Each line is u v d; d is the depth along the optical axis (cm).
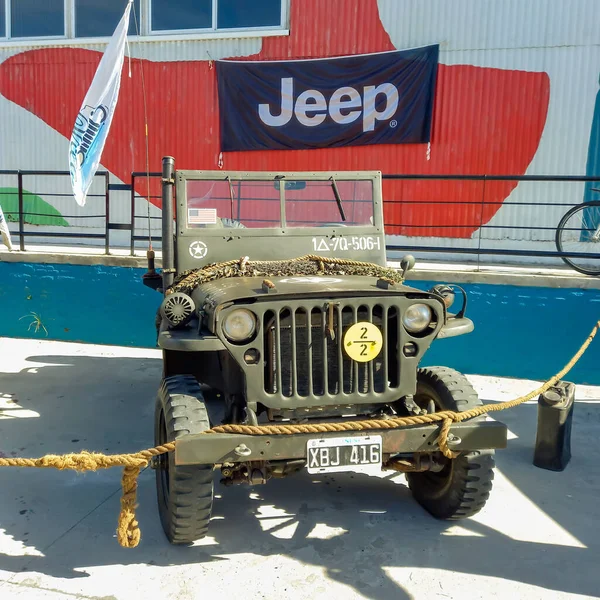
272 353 315
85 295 812
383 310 320
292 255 425
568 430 464
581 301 648
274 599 300
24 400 604
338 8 954
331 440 311
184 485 313
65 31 1083
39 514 382
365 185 443
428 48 920
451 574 321
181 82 1032
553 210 910
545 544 352
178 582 312
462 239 946
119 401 604
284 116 989
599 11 866
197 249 414
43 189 1122
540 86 898
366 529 366
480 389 641
